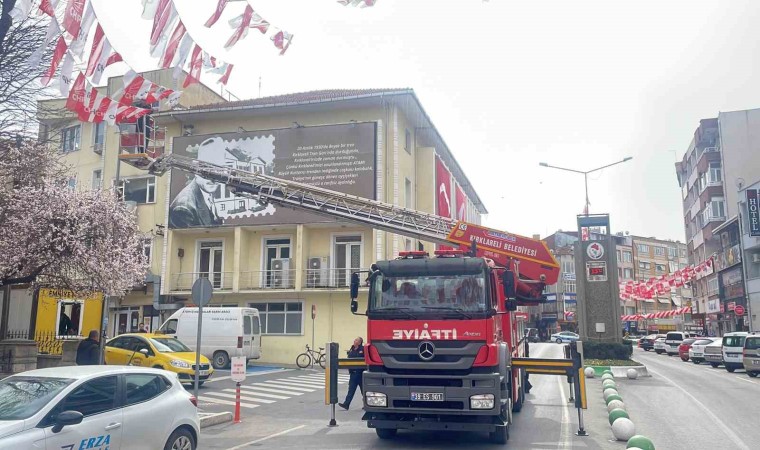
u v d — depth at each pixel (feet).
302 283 95.66
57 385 21.83
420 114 102.89
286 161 97.81
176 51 26.07
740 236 141.59
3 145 40.29
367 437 33.83
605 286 86.07
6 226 44.57
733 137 163.84
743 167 161.58
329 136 96.84
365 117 98.43
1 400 21.25
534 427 36.78
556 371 34.94
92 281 49.65
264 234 101.30
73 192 51.16
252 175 60.29
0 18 32.91
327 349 39.32
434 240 52.21
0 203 44.47
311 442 32.42
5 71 34.68
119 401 23.06
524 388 50.98
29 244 44.45
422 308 30.58
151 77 106.11
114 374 23.61
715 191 169.07
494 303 32.45
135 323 102.83
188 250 103.55
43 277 48.42
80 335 92.94
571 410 44.45
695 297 207.31
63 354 62.95
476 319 29.84
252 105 99.45
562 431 35.40
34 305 73.46
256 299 98.53
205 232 102.63
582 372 34.42
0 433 19.07
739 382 70.18
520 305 46.16
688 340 123.03
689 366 104.01
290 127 98.48
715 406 48.11
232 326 83.10
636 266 300.40
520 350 46.75
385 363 30.42
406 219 54.54
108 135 110.52
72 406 21.40
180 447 25.31
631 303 285.43
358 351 45.65
